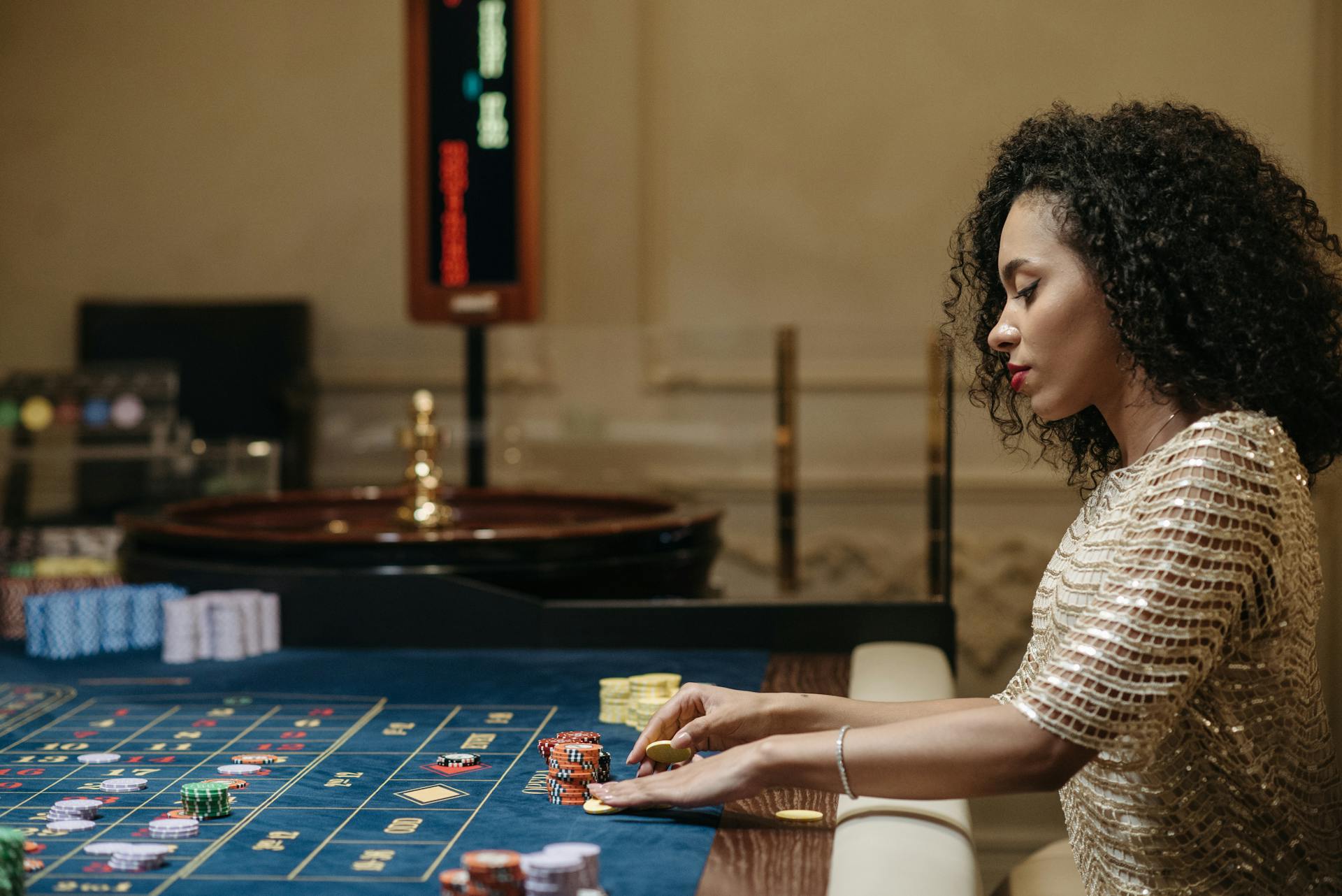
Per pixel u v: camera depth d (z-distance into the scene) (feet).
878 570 15.60
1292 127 15.24
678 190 16.01
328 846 3.76
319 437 15.93
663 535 7.97
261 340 15.66
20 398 12.86
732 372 15.67
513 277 12.79
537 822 4.00
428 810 4.15
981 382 5.22
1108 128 4.08
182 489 12.71
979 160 15.64
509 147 12.71
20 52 16.40
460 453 15.75
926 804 4.08
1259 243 3.87
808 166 15.87
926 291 15.72
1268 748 3.77
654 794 4.00
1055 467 5.27
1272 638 3.71
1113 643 3.52
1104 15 15.47
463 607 7.29
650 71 15.93
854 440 15.67
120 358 15.72
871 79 15.76
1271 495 3.60
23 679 6.60
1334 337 4.06
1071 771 3.57
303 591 7.35
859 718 4.39
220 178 16.25
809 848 3.72
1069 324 4.01
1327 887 3.83
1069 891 4.92
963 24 15.64
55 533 10.19
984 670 15.47
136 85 16.30
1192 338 3.88
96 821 4.07
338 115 16.11
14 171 16.46
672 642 7.23
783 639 7.19
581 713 5.66
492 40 12.65
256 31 16.19
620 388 15.74
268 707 5.86
